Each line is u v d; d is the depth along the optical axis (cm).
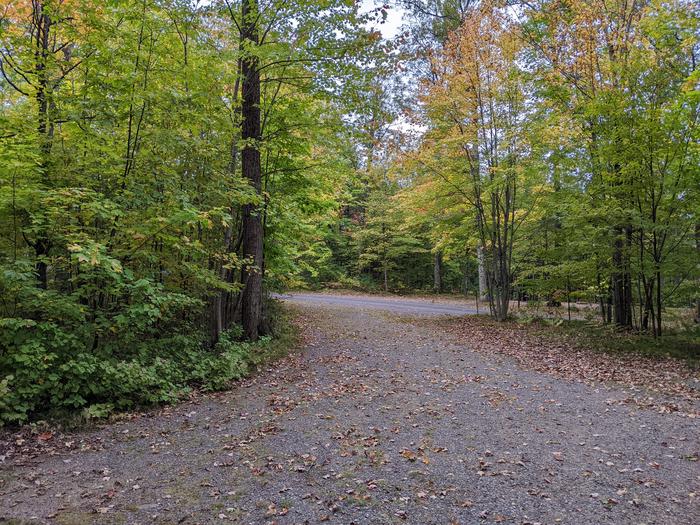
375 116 1066
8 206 573
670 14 995
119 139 727
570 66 1277
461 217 1791
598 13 1212
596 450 493
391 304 2314
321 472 430
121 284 610
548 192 1478
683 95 902
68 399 554
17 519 329
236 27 990
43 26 733
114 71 702
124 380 609
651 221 1064
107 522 332
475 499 378
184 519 340
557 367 930
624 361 969
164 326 873
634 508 364
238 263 848
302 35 949
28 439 482
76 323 625
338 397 702
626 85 1092
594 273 1252
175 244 673
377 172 1923
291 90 1130
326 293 3083
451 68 1548
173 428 551
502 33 1431
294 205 1341
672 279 1200
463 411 637
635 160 1041
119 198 654
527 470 438
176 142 698
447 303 2461
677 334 1148
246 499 374
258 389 741
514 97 1477
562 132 1233
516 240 1686
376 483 406
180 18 788
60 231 618
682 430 559
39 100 679
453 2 1977
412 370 895
